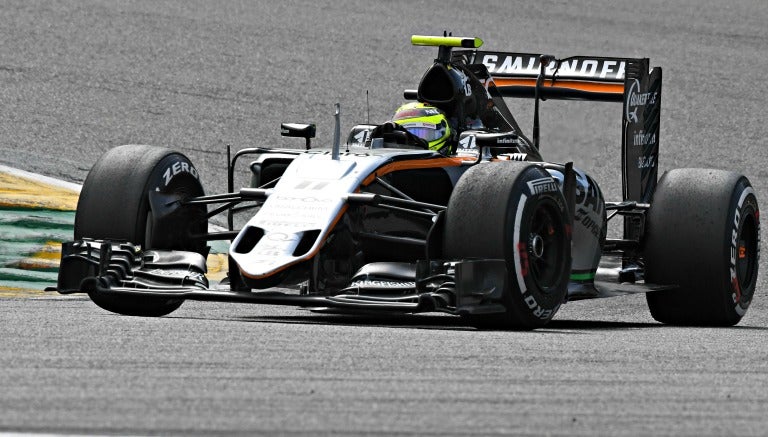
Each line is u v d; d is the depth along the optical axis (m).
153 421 16.12
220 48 79.94
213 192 50.91
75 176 49.38
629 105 34.47
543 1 105.19
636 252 33.72
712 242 31.69
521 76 37.34
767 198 56.94
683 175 32.56
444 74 31.88
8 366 19.92
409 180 29.64
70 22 81.94
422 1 100.69
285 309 32.81
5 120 58.97
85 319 26.31
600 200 32.22
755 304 38.28
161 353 21.38
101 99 65.31
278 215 26.77
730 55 91.12
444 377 19.70
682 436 15.99
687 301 32.03
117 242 28.16
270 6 93.81
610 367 21.33
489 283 26.19
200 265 28.20
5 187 43.53
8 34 77.00
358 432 15.77
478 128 32.59
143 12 87.44
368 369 20.23
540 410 17.36
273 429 15.82
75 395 17.69
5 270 35.62
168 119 62.94
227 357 21.08
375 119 67.50
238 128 62.72
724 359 22.83
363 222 28.02
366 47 84.06
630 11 104.12
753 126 72.56
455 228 26.45
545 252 27.95
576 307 37.16
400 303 25.47
